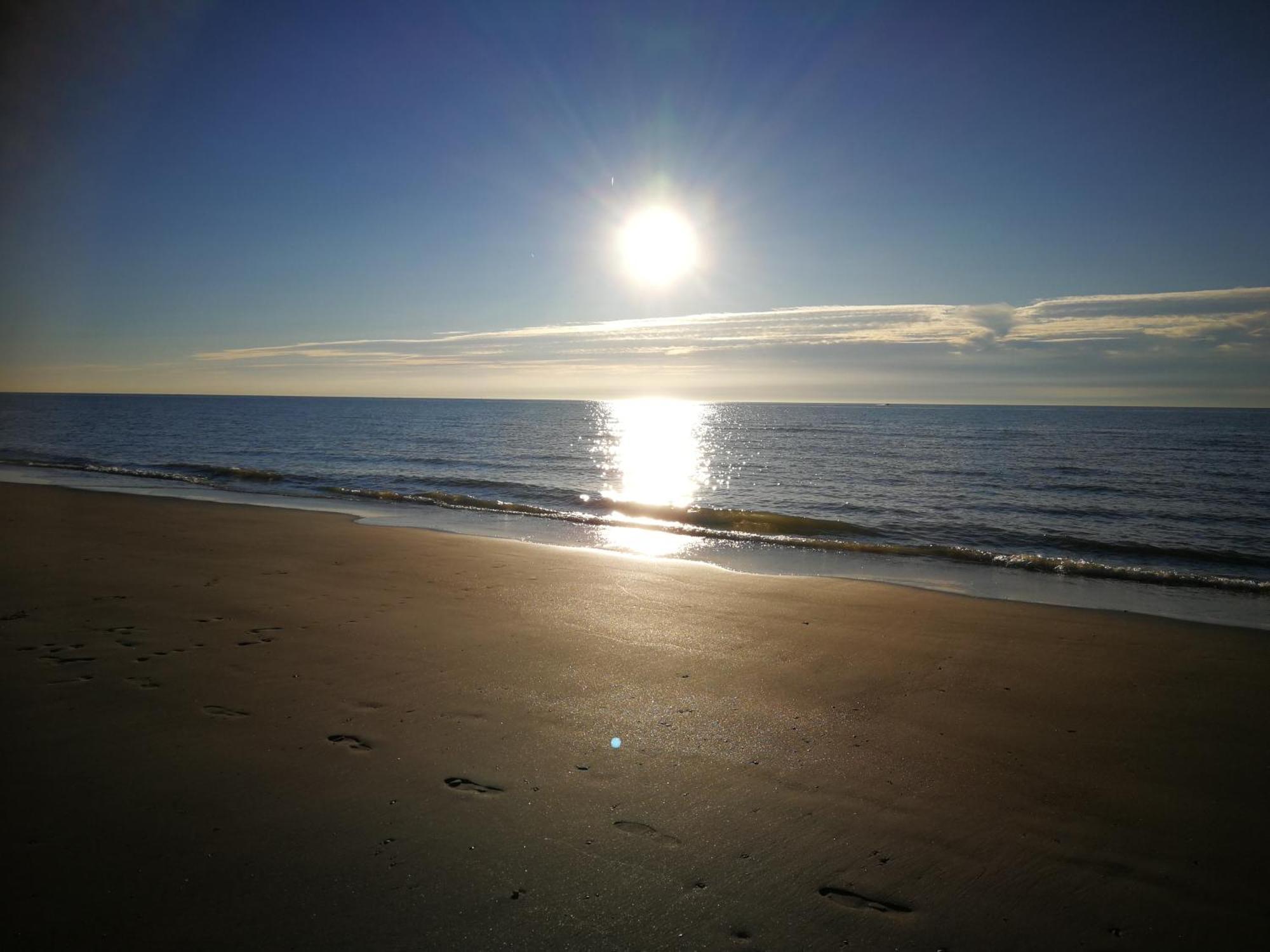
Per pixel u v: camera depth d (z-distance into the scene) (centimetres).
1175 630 684
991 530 1398
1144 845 329
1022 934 270
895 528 1415
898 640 636
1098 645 633
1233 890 297
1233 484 2220
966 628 680
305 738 411
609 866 303
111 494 1529
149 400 17888
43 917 262
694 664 559
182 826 322
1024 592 861
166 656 538
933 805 361
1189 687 532
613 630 641
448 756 396
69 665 514
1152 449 3747
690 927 268
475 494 1788
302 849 307
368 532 1123
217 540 1022
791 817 346
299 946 251
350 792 355
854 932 268
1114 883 301
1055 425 7106
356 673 516
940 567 1010
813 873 303
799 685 521
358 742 409
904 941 264
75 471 2070
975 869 309
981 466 2825
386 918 267
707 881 295
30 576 771
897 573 962
